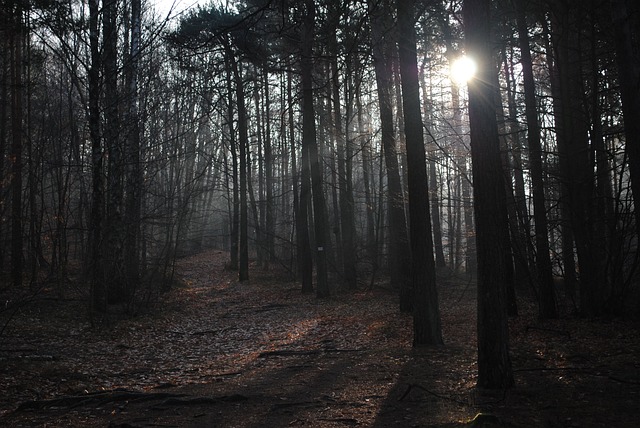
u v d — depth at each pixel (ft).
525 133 64.34
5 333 41.93
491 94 23.88
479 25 23.76
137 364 35.35
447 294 71.72
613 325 38.37
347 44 33.78
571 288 47.98
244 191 100.83
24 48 66.54
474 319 49.47
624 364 26.89
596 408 20.08
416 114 35.58
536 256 45.57
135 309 58.80
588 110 42.86
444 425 19.24
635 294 46.11
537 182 45.60
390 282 83.25
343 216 84.17
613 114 47.21
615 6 32.09
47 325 46.83
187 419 21.03
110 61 52.39
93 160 50.42
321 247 73.51
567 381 24.49
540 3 44.60
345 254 83.41
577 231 43.70
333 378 28.76
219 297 80.48
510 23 50.80
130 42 55.21
